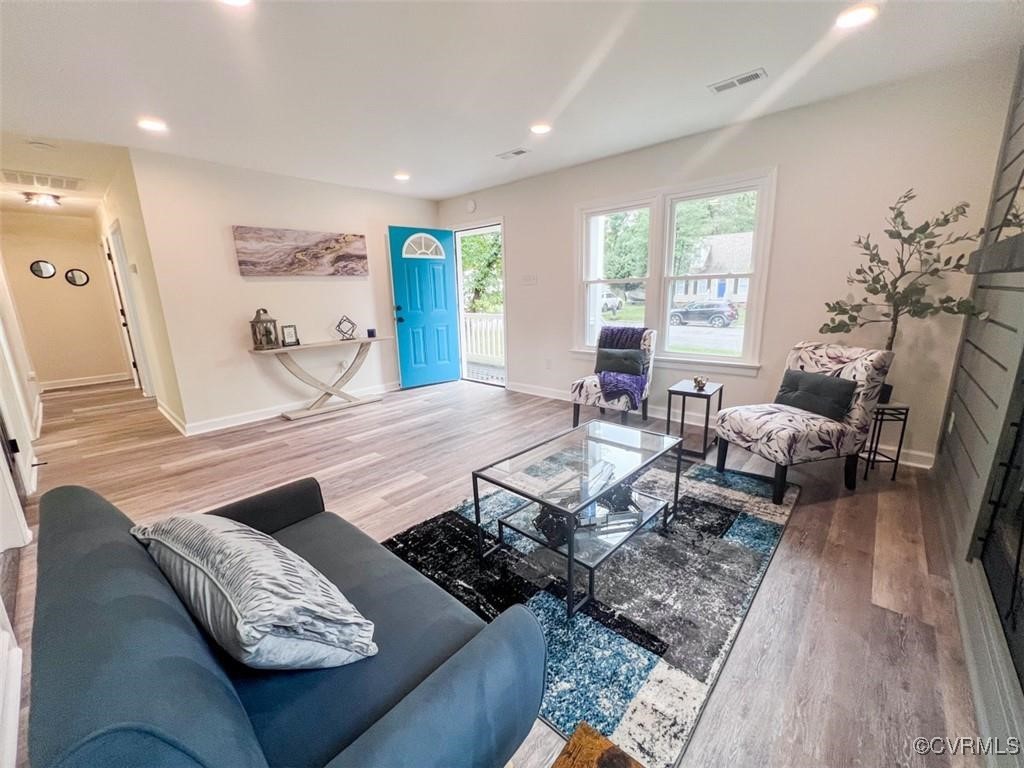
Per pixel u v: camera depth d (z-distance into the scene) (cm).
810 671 136
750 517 224
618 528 184
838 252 291
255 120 283
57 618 64
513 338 509
